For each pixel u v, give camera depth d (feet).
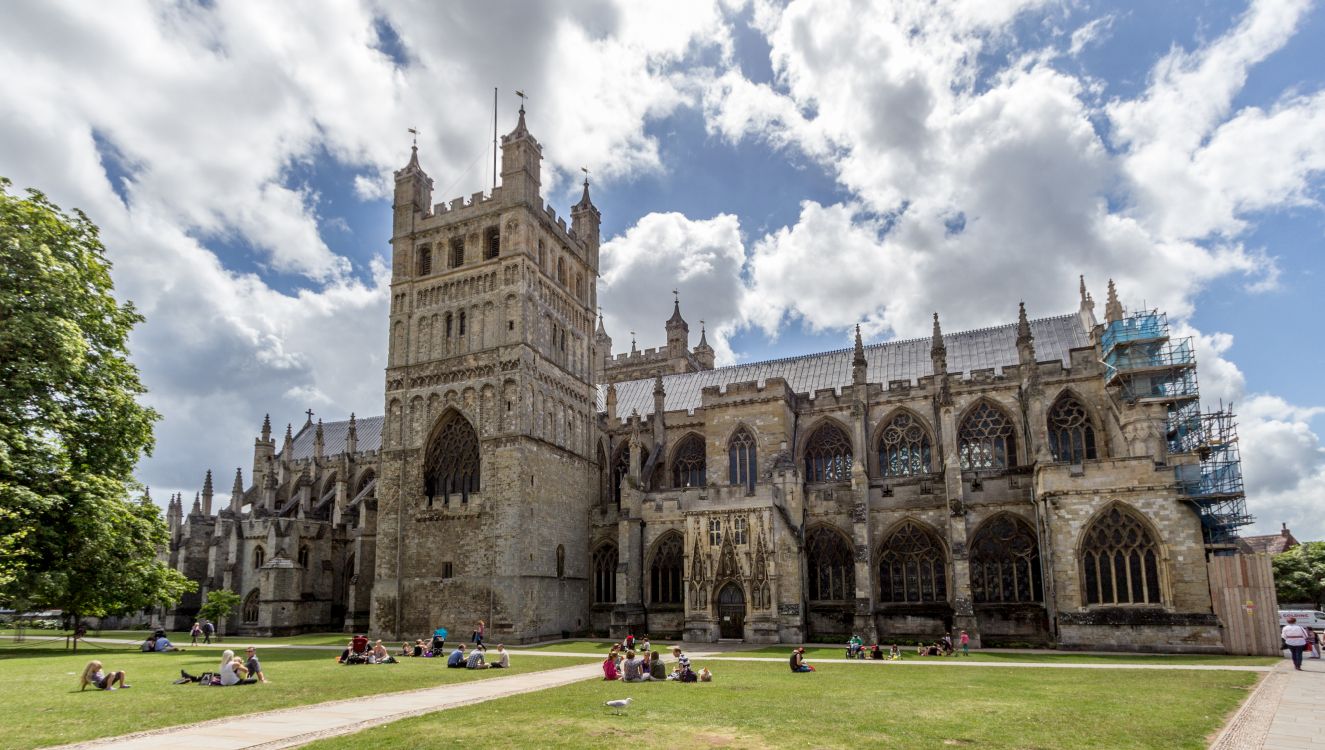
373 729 76.13
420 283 272.92
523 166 260.42
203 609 277.44
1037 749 66.59
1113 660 157.17
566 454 265.54
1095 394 225.56
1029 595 205.05
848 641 210.18
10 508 118.93
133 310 154.51
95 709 90.68
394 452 262.26
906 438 246.06
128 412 147.23
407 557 250.98
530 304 255.09
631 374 417.69
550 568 247.29
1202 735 72.74
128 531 149.59
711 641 213.87
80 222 148.56
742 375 308.40
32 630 332.19
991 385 237.45
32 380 124.98
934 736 72.28
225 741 70.44
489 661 162.50
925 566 217.36
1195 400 223.92
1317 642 157.69
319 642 253.03
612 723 78.95
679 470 279.08
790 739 70.49
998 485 213.66
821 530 231.09
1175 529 175.52
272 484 340.59
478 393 250.98
